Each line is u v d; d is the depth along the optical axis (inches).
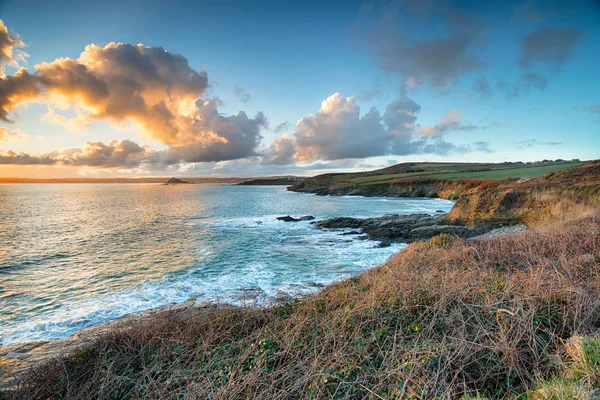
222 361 198.5
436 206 2265.0
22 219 1571.1
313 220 1486.2
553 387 126.5
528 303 202.2
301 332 222.2
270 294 484.4
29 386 206.5
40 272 653.3
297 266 679.1
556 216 794.8
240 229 1237.7
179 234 1123.9
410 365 159.9
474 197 1037.2
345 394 152.7
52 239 1030.4
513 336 178.2
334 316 230.8
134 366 217.2
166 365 208.1
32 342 344.2
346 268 657.0
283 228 1257.4
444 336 177.3
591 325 184.2
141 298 493.7
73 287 556.1
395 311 227.3
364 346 187.9
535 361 161.5
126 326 332.8
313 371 166.9
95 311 442.6
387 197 3353.8
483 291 233.9
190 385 172.7
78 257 783.7
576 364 141.9
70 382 202.4
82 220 1526.8
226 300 459.5
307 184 5251.0
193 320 278.7
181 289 533.6
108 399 185.3
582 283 228.4
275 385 169.3
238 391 161.5
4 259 764.0
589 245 329.1
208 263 713.6
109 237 1065.5
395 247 869.8
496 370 160.7
